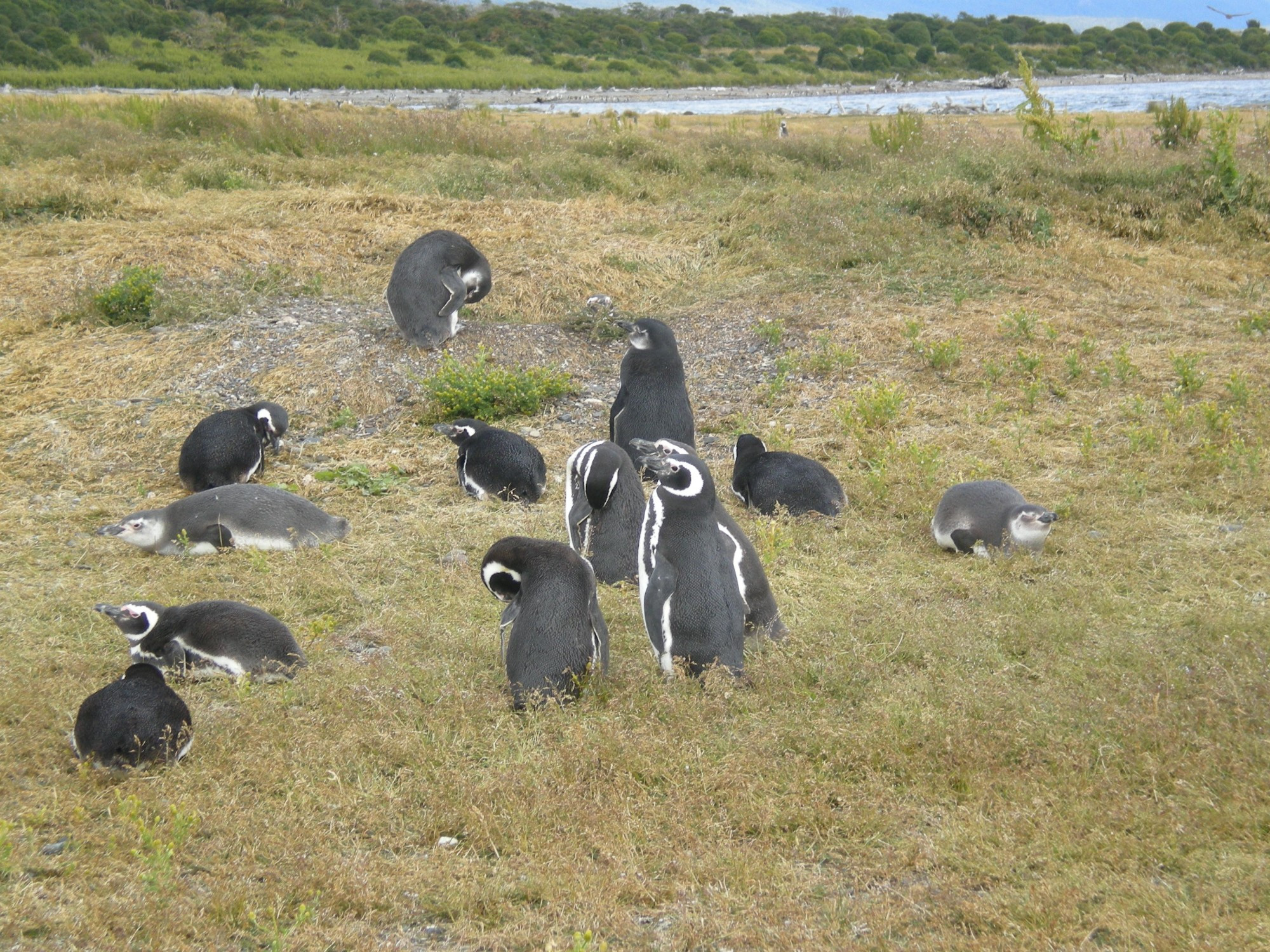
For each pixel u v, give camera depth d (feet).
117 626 18.31
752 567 17.69
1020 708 15.34
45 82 195.72
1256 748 13.94
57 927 11.20
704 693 15.87
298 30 269.64
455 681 16.83
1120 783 13.62
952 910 11.66
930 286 37.96
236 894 11.75
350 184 51.01
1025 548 21.35
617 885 12.09
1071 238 42.60
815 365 32.19
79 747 14.55
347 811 13.70
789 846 13.07
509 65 264.93
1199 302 37.11
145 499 25.22
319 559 21.74
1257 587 19.93
